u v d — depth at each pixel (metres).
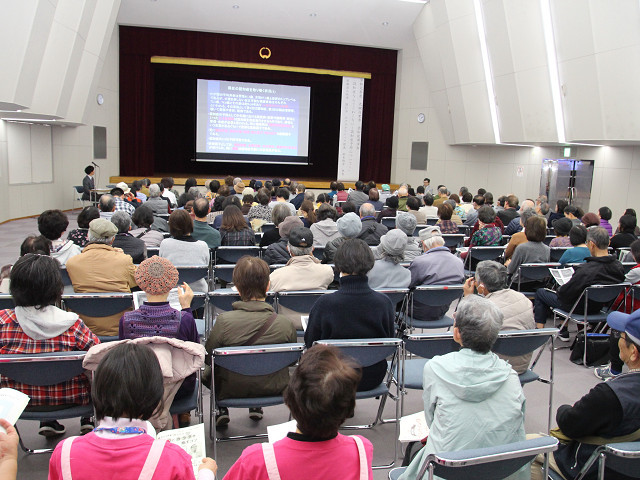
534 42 10.56
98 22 10.66
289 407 1.38
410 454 2.26
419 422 2.35
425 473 1.80
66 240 4.11
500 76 11.61
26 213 11.90
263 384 2.65
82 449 1.32
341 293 2.71
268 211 6.68
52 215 4.00
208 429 3.08
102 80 13.34
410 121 15.24
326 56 14.64
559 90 10.51
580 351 4.29
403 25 13.88
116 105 14.12
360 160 15.91
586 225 6.26
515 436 1.86
